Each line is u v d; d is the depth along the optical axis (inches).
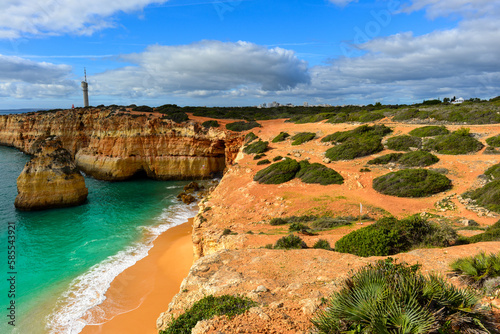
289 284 379.9
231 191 1378.0
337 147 1587.1
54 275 878.4
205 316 304.5
